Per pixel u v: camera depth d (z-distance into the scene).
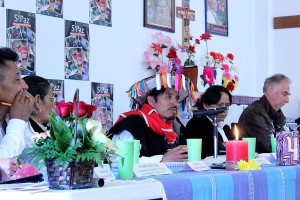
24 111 2.35
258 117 4.16
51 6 3.85
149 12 4.68
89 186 1.48
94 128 1.50
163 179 1.71
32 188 1.44
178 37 5.02
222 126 4.20
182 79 3.20
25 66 3.65
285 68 6.25
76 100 1.50
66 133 1.47
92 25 4.16
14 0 3.61
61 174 1.45
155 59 4.60
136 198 1.49
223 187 1.92
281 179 2.27
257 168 2.21
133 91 3.26
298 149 2.54
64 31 3.94
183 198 1.71
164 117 3.25
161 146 3.13
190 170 2.14
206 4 5.39
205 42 5.33
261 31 6.15
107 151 1.56
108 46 4.30
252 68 6.14
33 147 1.52
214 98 4.02
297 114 6.19
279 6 6.29
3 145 2.21
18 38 3.62
